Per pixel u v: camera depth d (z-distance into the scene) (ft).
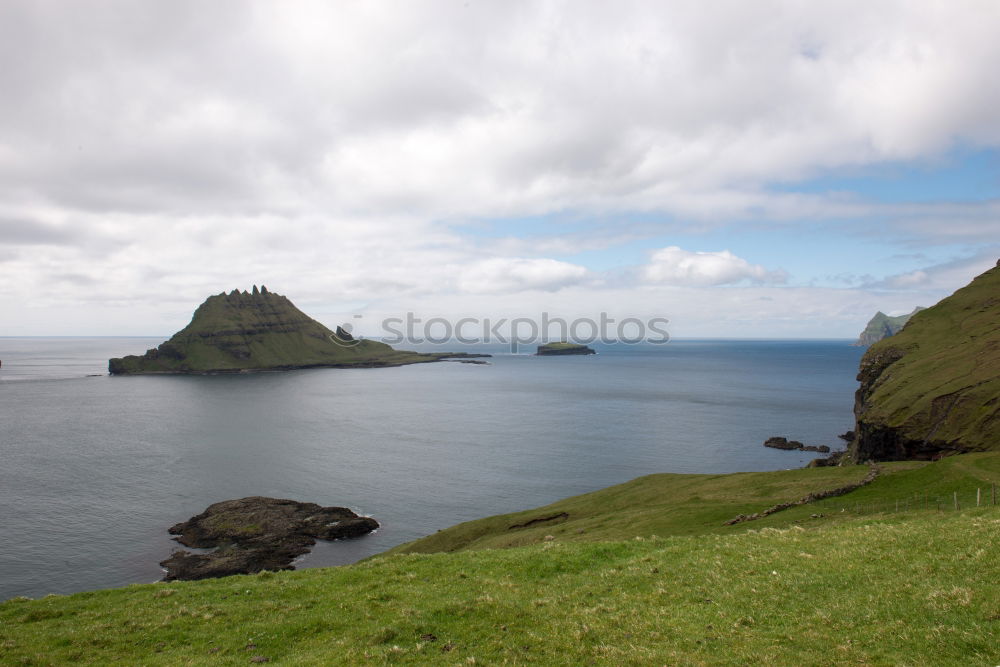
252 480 402.11
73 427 638.94
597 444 521.24
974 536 71.05
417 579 81.76
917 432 328.08
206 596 79.56
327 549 272.92
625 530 173.99
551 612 65.77
